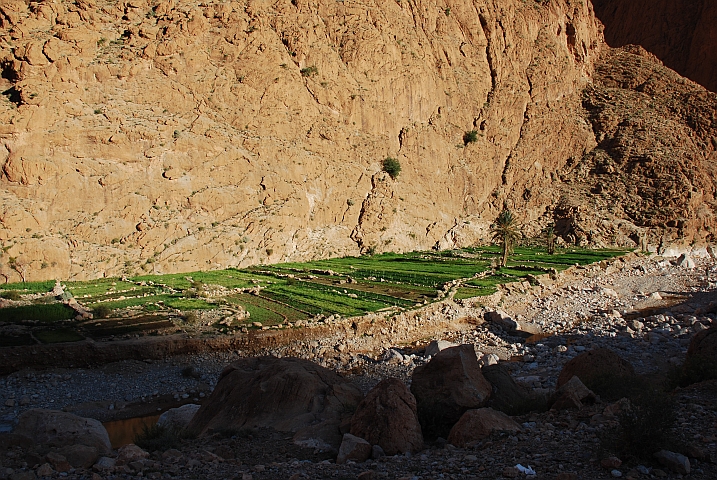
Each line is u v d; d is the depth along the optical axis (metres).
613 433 13.34
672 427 13.52
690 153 103.75
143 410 29.06
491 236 98.12
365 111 92.31
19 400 29.64
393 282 60.56
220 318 43.53
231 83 81.31
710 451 12.30
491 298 53.31
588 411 15.93
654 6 147.88
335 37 95.00
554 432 14.36
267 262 74.88
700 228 94.81
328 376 20.34
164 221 69.06
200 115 76.94
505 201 103.81
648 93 118.75
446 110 103.44
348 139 89.44
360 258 81.44
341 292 54.56
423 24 106.19
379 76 95.38
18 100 65.12
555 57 117.38
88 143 67.19
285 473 12.80
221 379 21.02
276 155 80.31
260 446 15.60
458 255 82.88
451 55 106.81
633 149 104.88
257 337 39.03
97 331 39.06
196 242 70.19
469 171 102.19
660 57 144.50
